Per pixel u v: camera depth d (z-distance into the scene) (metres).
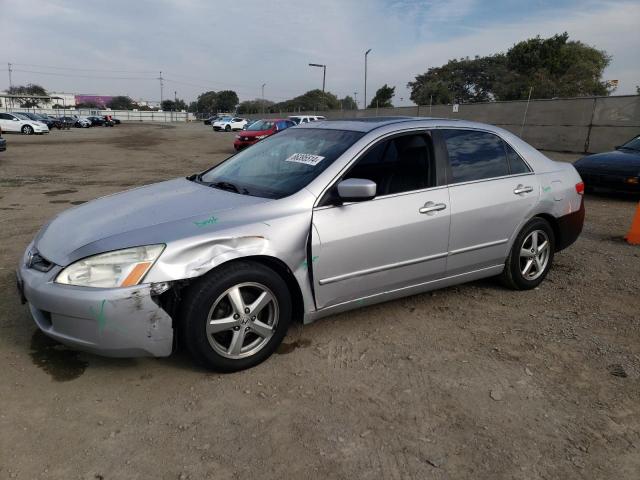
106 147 23.36
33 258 3.09
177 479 2.26
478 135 4.15
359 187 3.14
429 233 3.66
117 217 3.20
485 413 2.77
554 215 4.50
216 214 3.09
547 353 3.44
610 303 4.30
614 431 2.64
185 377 3.06
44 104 110.44
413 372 3.17
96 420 2.65
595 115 20.75
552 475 2.33
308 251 3.20
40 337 3.49
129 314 2.74
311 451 2.46
